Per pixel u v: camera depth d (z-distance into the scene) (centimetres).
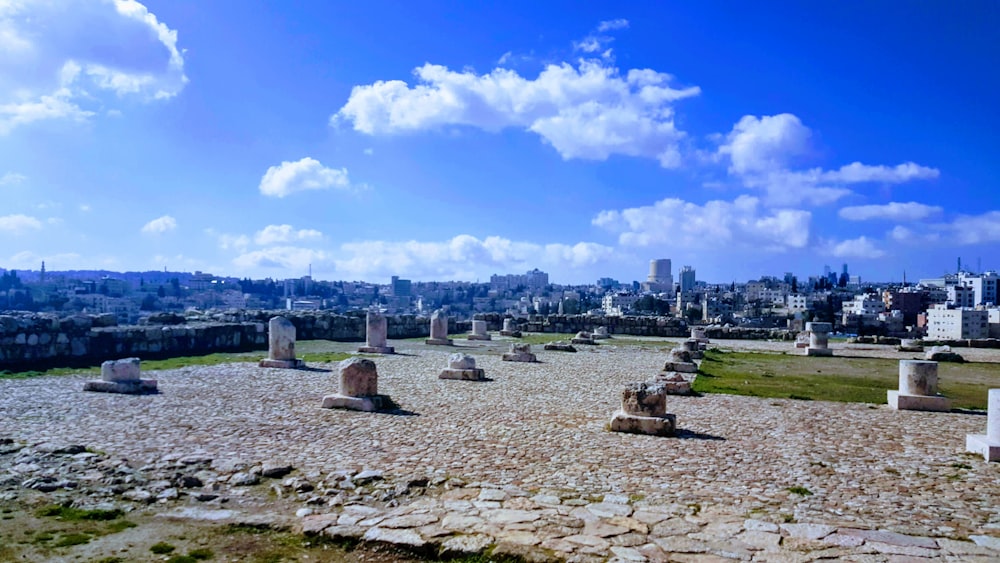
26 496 821
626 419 1268
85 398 1527
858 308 11725
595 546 676
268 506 811
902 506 840
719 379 2228
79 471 916
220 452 1040
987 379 2373
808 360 3112
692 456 1088
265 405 1476
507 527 726
